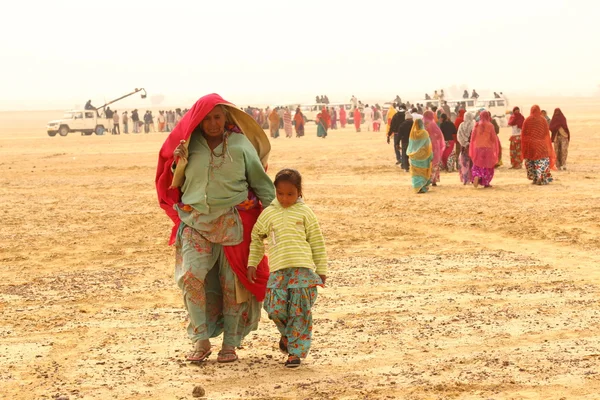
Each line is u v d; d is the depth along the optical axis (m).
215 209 7.75
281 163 33.34
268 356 8.15
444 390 6.90
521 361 7.63
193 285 7.76
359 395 6.86
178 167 7.80
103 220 18.44
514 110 27.94
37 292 11.46
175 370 7.73
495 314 9.48
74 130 67.56
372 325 9.17
